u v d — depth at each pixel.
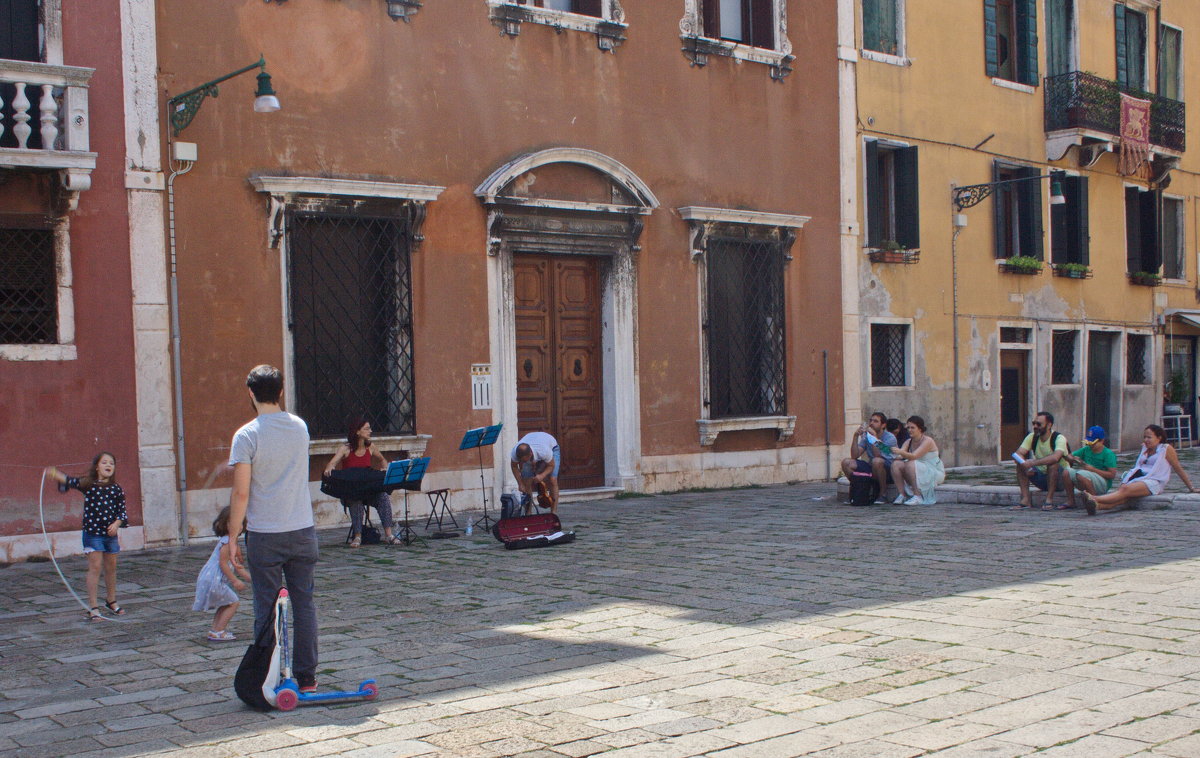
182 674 6.55
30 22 11.58
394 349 13.75
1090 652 6.41
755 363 17.47
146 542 11.93
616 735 5.12
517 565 10.24
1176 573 8.78
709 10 17.20
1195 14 26.38
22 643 7.52
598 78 15.70
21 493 11.25
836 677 6.05
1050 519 12.39
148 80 12.03
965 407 20.58
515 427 14.80
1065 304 22.72
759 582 8.99
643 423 16.03
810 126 18.12
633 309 15.92
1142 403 24.73
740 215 16.83
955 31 20.55
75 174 11.26
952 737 4.99
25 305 11.45
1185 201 26.05
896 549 10.50
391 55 13.81
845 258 18.52
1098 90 22.30
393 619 7.95
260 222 12.76
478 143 14.52
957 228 20.45
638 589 8.85
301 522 5.81
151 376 12.00
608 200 15.62
